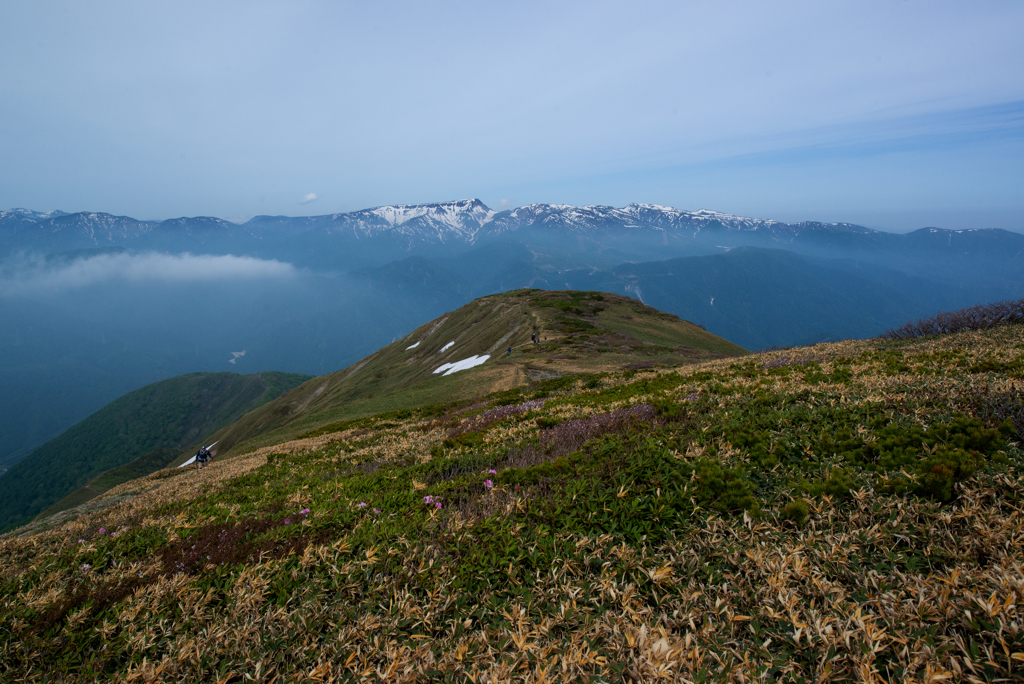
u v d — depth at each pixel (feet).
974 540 16.48
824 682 12.68
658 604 16.42
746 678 12.86
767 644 14.06
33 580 24.48
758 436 29.35
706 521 20.72
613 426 39.86
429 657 15.24
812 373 53.01
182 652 16.62
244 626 17.71
